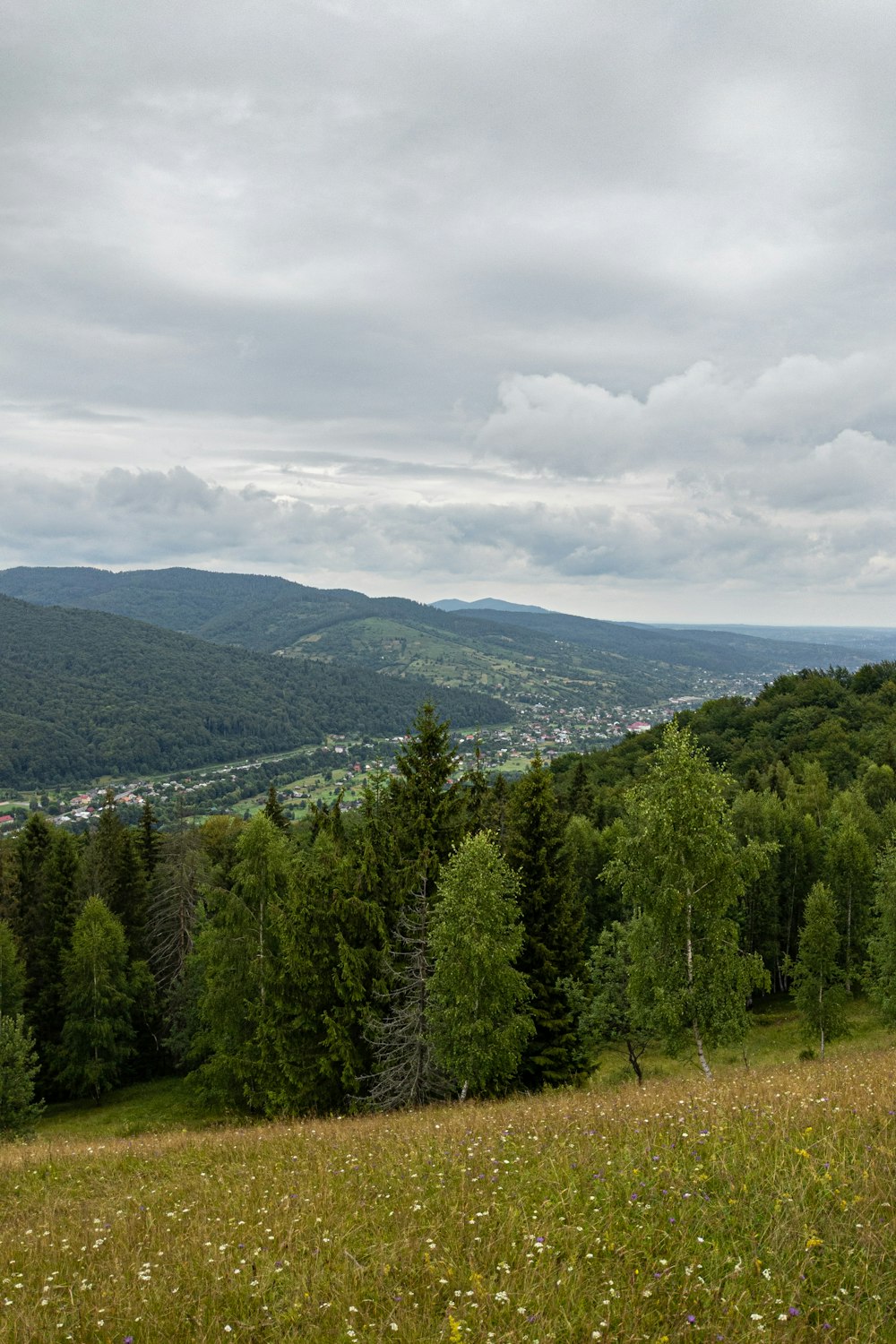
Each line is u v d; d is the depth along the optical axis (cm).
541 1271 577
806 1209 632
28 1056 3133
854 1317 497
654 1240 619
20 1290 661
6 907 4925
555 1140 973
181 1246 736
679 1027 2205
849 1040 3956
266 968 2964
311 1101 2438
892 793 7250
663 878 2194
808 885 5856
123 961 4356
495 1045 2145
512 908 2203
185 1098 4075
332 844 2980
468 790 2730
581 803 6919
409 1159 971
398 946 2509
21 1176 1308
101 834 5434
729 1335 487
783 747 10631
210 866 5125
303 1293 591
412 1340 508
